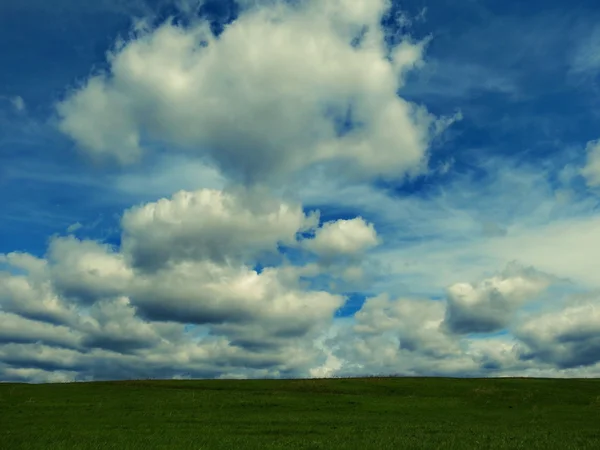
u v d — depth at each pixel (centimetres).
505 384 8625
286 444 3644
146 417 5466
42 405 6162
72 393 7306
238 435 4206
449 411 6212
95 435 4172
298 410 6159
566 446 3431
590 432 4281
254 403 6575
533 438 3844
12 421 5094
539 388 8169
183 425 4906
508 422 5262
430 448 3428
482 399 7181
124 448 3497
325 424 5009
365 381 8969
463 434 4144
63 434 4200
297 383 8756
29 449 3459
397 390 8088
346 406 6469
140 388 8025
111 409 5991
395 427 4741
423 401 6969
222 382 9000
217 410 6069
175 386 8450
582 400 7144
